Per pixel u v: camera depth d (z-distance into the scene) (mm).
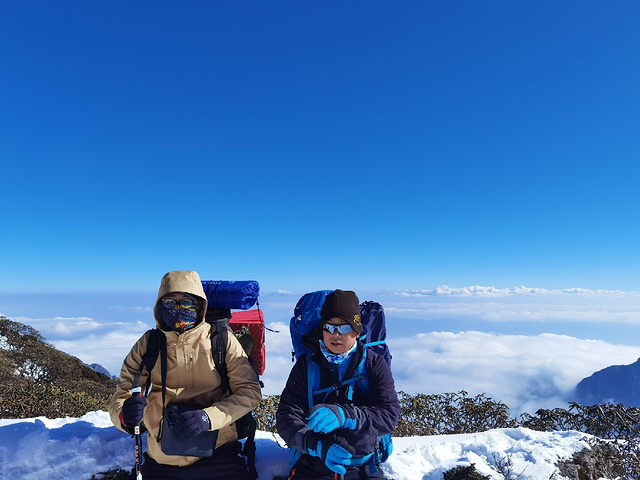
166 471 2732
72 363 18344
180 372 2840
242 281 3520
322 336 2746
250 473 2949
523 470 3230
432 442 4039
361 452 2623
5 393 6422
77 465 3154
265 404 5852
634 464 3465
